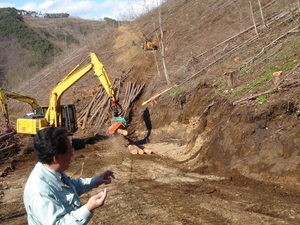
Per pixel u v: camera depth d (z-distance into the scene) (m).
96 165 11.83
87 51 35.84
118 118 13.15
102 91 22.89
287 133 7.90
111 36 36.31
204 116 11.91
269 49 13.54
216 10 25.77
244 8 21.78
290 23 15.25
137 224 5.88
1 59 57.22
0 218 7.25
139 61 26.11
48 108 15.67
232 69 13.63
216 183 8.09
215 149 9.62
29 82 38.19
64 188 2.67
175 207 6.56
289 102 8.36
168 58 23.94
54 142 2.58
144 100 20.50
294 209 5.82
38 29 70.12
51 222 2.39
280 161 7.65
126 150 14.22
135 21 36.12
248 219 5.58
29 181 2.56
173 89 16.77
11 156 15.05
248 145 8.66
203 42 21.56
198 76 16.09
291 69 10.37
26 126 15.18
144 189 8.18
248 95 10.34
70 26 78.62
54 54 56.59
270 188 7.16
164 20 31.31
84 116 20.66
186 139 13.10
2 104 17.03
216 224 5.50
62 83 15.02
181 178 8.97
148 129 16.30
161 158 12.05
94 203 2.42
